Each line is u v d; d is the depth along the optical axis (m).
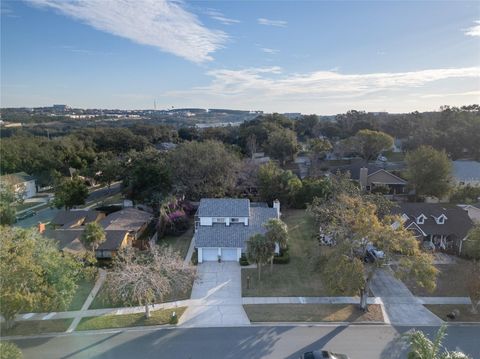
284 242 32.94
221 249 36.56
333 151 93.00
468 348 22.44
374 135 84.88
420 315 26.25
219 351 22.05
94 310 27.25
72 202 55.03
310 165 81.12
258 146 102.12
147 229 46.12
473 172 64.50
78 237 37.88
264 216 41.06
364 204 35.72
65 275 25.41
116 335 23.83
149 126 125.88
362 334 23.84
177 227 45.91
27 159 76.25
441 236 38.59
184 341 23.11
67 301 24.98
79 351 22.11
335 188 47.03
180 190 54.81
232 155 59.44
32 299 22.30
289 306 27.47
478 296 25.67
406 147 91.25
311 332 24.06
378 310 26.83
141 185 51.03
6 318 23.64
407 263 24.84
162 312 26.62
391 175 62.59
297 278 32.44
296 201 55.06
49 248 27.22
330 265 25.75
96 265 35.38
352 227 27.58
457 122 103.38
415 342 17.00
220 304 27.89
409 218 39.81
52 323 25.30
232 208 40.12
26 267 23.02
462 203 52.81
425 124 113.50
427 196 56.72
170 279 26.47
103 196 68.38
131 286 24.66
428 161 53.03
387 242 25.56
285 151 85.62
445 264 34.81
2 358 18.08
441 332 17.72
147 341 23.12
